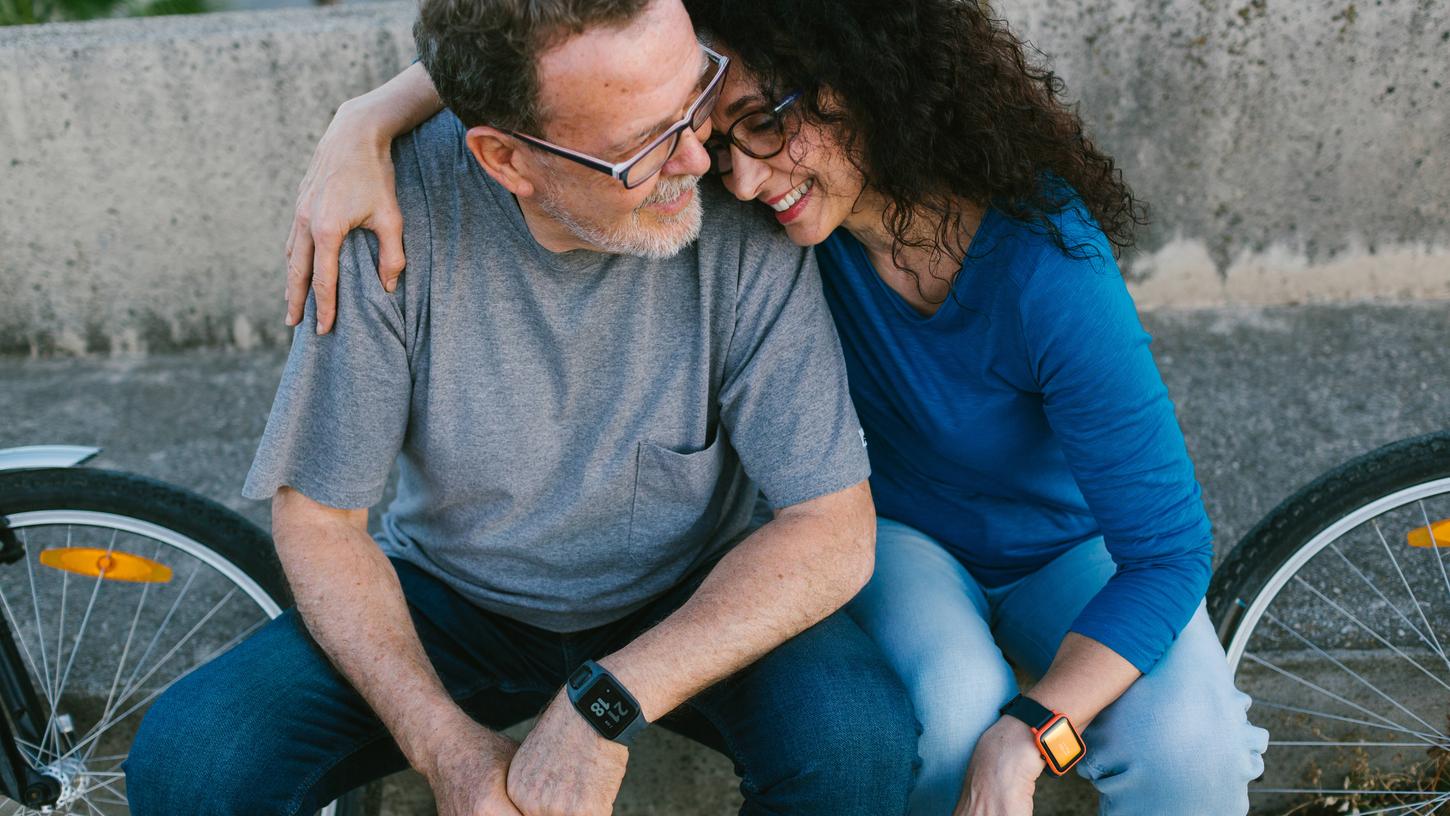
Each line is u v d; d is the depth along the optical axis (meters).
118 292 2.76
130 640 1.98
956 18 1.39
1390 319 2.64
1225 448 2.32
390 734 1.58
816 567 1.50
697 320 1.52
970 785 1.47
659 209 1.38
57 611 2.14
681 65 1.28
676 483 1.58
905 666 1.58
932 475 1.72
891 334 1.60
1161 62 2.53
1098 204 1.54
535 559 1.62
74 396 2.66
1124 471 1.51
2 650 1.82
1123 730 1.49
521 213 1.45
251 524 1.88
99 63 2.55
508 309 1.49
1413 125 2.56
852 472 1.54
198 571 2.21
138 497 1.85
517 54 1.24
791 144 1.39
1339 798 2.04
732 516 1.71
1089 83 2.55
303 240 1.47
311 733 1.50
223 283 2.76
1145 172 2.62
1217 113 2.57
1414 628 1.98
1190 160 2.61
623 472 1.55
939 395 1.61
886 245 1.54
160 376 2.73
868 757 1.43
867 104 1.37
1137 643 1.49
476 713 1.72
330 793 1.55
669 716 1.64
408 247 1.47
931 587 1.66
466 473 1.56
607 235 1.39
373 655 1.50
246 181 2.66
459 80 1.30
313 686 1.53
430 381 1.50
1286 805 2.09
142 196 2.67
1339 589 2.04
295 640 1.60
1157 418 1.50
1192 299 2.74
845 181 1.45
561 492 1.57
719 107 1.40
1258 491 2.21
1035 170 1.46
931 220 1.49
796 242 1.51
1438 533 1.81
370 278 1.46
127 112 2.59
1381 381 2.46
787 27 1.32
